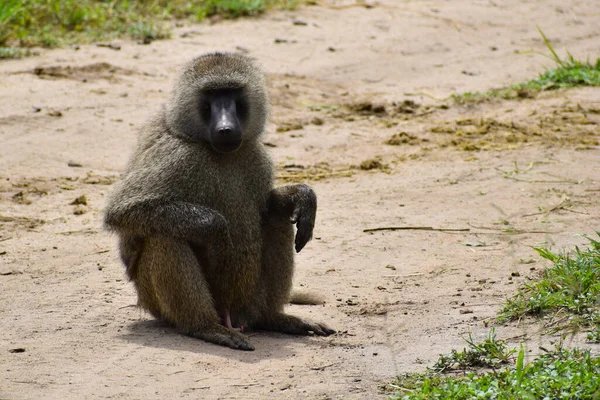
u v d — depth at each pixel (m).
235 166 10.63
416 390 8.41
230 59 10.95
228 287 10.45
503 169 16.62
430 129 19.48
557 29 29.11
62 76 21.30
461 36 27.50
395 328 10.23
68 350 9.64
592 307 10.05
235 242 10.42
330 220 14.27
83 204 15.12
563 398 7.90
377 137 19.14
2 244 13.35
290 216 10.77
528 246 12.53
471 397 8.05
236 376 9.01
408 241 13.23
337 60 24.41
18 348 9.62
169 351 9.66
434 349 9.60
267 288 10.72
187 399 8.42
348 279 11.90
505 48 26.86
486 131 19.20
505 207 14.49
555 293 10.36
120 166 17.05
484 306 10.67
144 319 10.76
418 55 25.53
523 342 9.59
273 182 11.05
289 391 8.63
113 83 21.17
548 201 14.62
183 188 10.28
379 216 14.38
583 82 23.00
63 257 12.90
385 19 28.36
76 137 18.05
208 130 10.52
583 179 15.77
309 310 11.09
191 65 10.90
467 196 15.20
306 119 20.19
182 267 10.00
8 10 23.88
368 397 8.50
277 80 22.45
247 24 26.61
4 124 18.30
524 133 18.98
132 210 10.12
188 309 10.07
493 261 12.22
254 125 10.91
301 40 25.64
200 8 27.17
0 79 20.78
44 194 15.53
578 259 10.97
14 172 16.33
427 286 11.49
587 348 9.24
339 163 17.56
